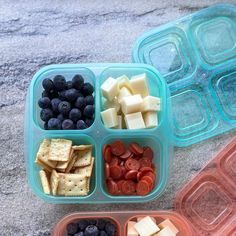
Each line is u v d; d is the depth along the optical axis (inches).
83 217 15.1
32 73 16.6
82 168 15.0
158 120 15.5
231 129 16.3
